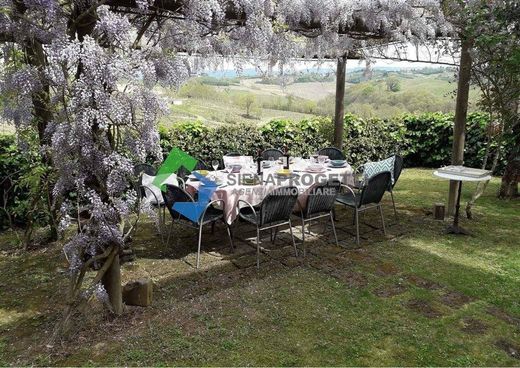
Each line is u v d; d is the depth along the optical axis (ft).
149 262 11.98
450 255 12.48
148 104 7.97
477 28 13.64
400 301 9.77
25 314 9.24
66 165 7.94
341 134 20.88
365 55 16.75
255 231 14.74
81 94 7.29
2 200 14.51
